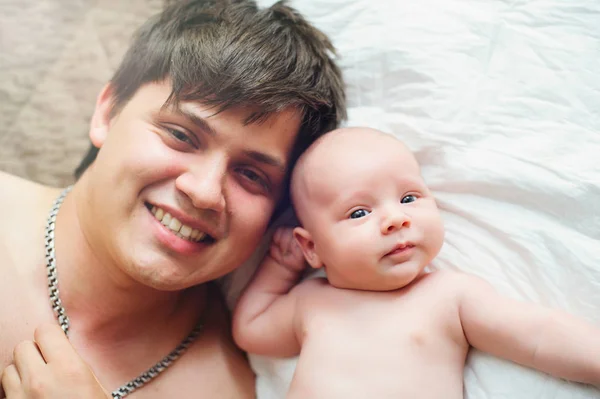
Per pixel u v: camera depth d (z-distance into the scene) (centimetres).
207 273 76
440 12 91
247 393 86
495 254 78
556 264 74
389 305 73
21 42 117
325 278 82
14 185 88
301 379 72
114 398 78
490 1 89
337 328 74
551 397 68
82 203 80
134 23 120
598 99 80
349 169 74
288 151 78
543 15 86
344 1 95
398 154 75
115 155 73
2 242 81
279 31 80
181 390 82
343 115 89
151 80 76
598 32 83
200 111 70
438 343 71
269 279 85
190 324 88
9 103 113
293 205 80
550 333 66
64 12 120
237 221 75
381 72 91
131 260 71
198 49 74
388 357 70
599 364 64
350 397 68
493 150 82
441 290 73
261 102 72
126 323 82
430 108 86
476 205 81
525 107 83
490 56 87
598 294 71
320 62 84
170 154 71
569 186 76
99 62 117
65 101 114
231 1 84
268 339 82
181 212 71
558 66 83
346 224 73
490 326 70
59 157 110
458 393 70
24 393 66
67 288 79
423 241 72
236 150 72
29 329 76
